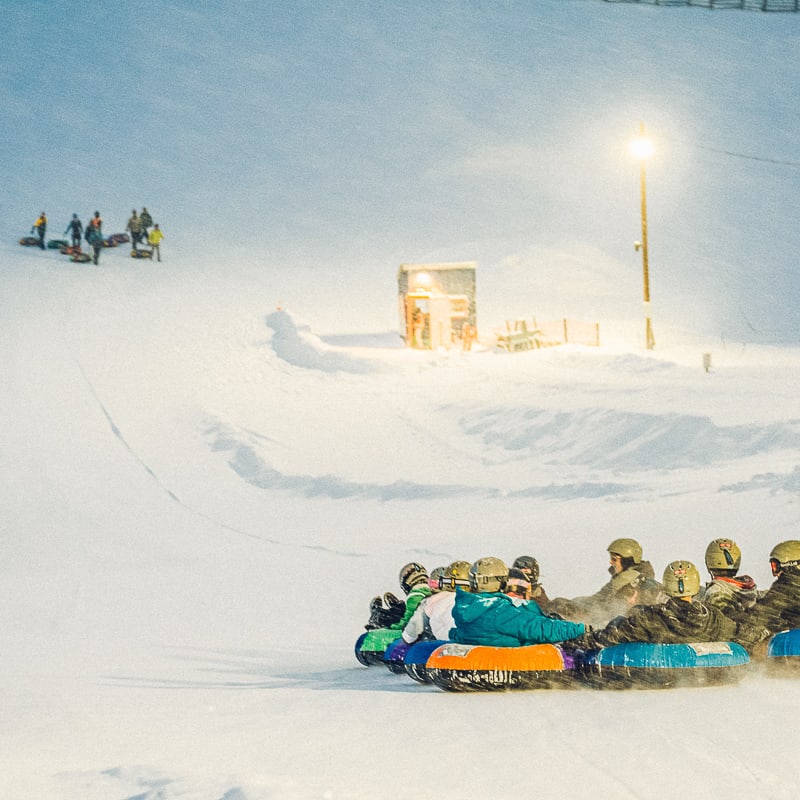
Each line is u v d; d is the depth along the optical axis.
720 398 56.47
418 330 74.06
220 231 104.94
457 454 55.53
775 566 18.06
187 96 134.12
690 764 12.34
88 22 149.12
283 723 15.84
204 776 12.54
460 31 150.00
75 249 92.00
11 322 75.44
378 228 106.75
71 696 19.12
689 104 132.25
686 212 109.56
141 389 65.31
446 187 114.69
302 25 151.00
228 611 31.06
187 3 155.38
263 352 71.56
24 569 42.41
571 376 65.12
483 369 67.69
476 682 17.06
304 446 57.72
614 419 54.00
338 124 129.25
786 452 48.12
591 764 12.52
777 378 62.28
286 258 98.75
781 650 17.27
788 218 109.44
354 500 50.94
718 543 18.50
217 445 58.44
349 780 12.20
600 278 95.56
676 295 93.88
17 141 121.69
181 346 72.62
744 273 99.12
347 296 89.38
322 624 28.41
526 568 19.25
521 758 12.91
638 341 82.19
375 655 20.97
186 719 16.62
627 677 16.59
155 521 49.00
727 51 145.25
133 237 95.38
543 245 101.06
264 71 140.38
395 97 134.75
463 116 130.25
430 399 62.97
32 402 62.72
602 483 47.16
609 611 19.08
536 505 46.62
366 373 67.94
